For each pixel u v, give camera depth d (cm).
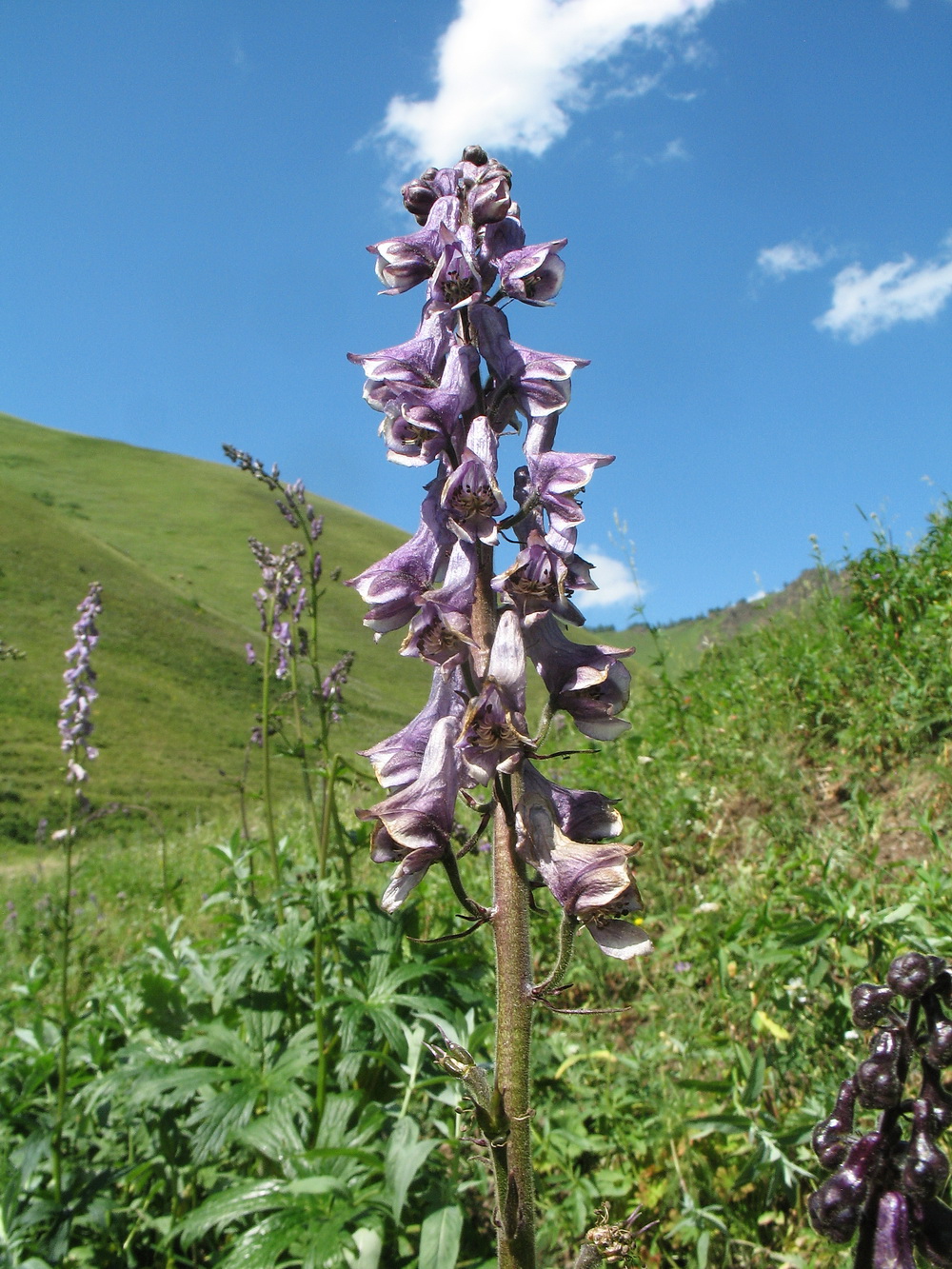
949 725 625
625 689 230
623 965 530
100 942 862
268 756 549
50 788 3669
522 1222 194
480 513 220
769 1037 421
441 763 219
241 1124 390
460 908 555
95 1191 423
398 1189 326
